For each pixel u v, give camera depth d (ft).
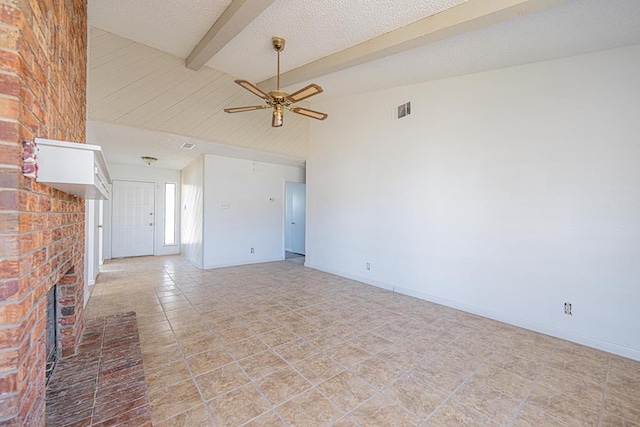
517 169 9.95
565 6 6.59
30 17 3.11
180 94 13.03
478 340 8.83
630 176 7.91
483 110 10.81
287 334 9.11
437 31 8.07
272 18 8.94
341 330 9.46
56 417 4.54
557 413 5.70
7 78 2.79
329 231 17.75
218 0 8.63
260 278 16.31
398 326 9.84
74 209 6.41
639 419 5.55
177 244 25.12
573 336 8.77
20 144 2.91
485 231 10.76
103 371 5.89
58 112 4.53
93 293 13.19
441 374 7.00
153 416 5.43
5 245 2.80
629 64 7.90
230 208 19.31
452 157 11.76
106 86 11.12
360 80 13.12
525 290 9.77
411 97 13.30
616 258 8.11
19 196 2.89
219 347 8.20
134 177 23.02
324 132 18.07
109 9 9.32
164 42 11.48
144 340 8.57
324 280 15.98
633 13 6.64
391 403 5.93
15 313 2.85
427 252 12.65
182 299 12.45
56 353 6.31
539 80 9.45
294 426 5.24
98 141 14.30
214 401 5.90
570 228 8.87
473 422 5.43
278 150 17.51
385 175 14.49
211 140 14.30
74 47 6.04
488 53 9.34
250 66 12.92
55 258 4.53
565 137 8.94
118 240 22.52
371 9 8.18
